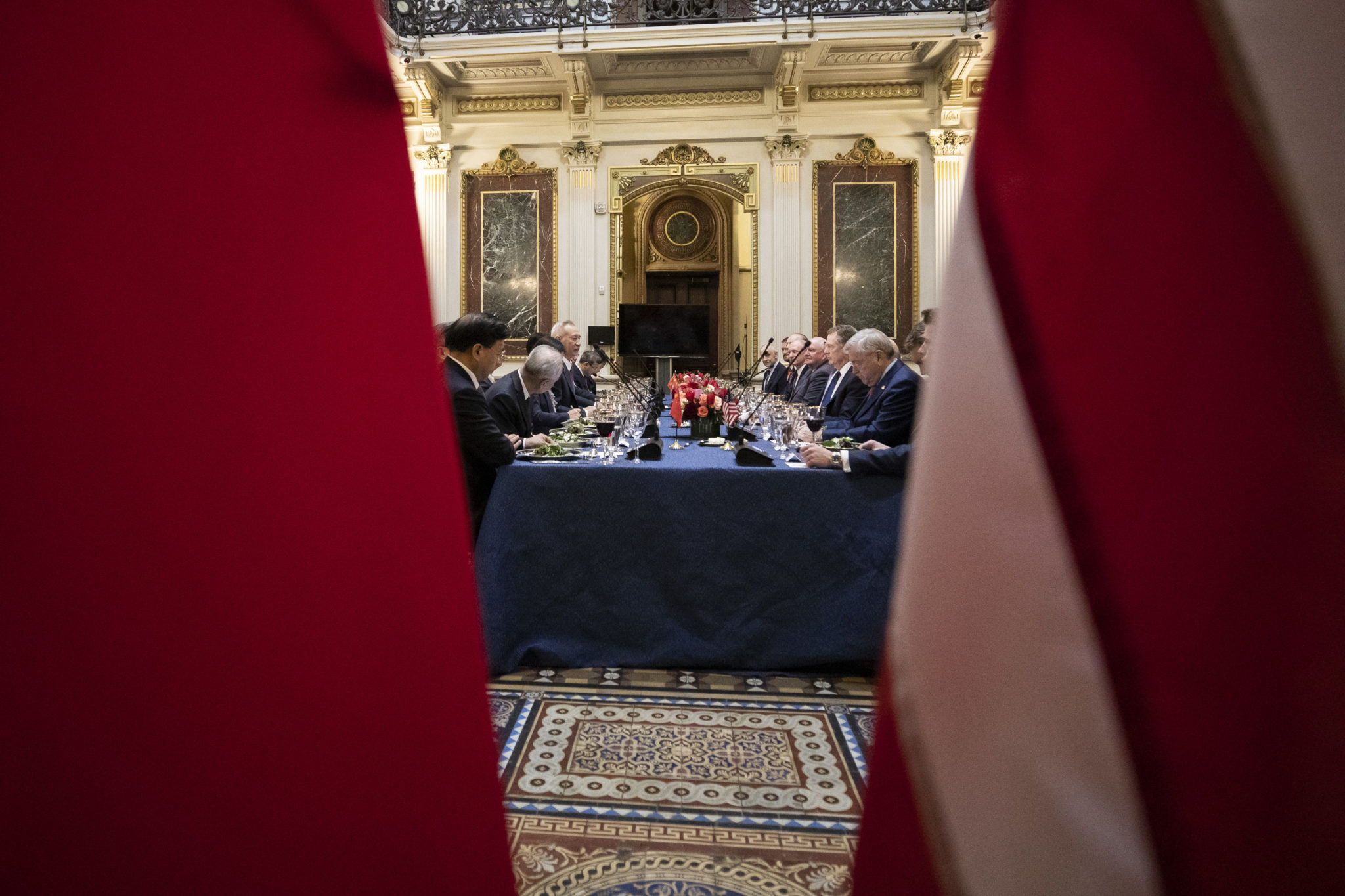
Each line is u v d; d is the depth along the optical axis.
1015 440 0.49
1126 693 0.43
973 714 0.50
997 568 0.49
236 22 0.49
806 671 2.58
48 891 0.45
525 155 10.10
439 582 0.56
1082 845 0.45
